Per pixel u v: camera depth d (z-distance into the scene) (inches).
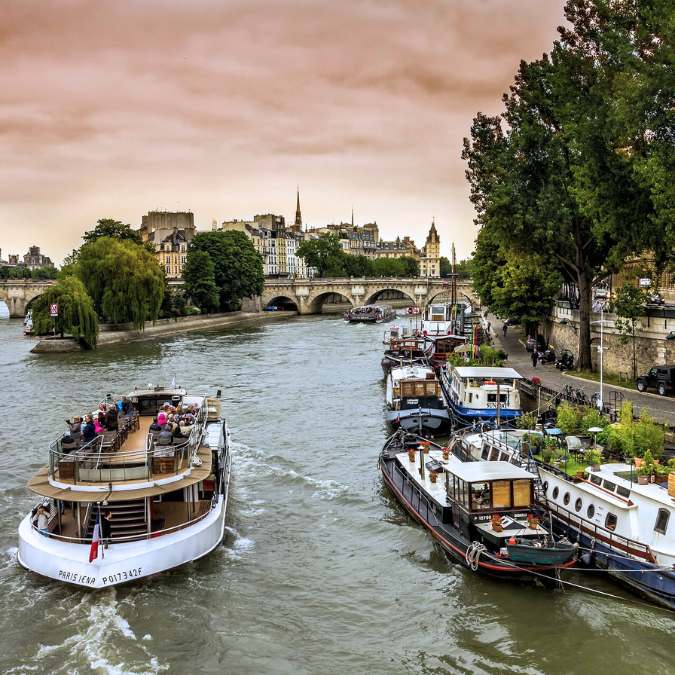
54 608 896.9
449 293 6451.8
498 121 2346.2
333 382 2539.4
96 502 991.6
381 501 1282.0
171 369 2903.5
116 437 1096.2
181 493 1076.5
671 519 900.0
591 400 1585.9
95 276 3991.1
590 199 1672.0
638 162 1507.1
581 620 872.9
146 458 998.4
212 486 1120.8
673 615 876.0
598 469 1046.4
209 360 3181.6
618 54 1615.4
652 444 1155.9
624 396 1690.5
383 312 5457.7
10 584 956.6
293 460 1534.2
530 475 1026.7
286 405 2126.0
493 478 1015.6
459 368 1798.7
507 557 937.5
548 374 2075.5
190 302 5634.8
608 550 967.0
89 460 994.1
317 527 1170.6
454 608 912.3
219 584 968.3
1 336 4549.7
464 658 807.1
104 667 784.3
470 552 976.9
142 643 830.5
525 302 2682.1
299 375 2709.2
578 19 1843.0
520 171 1962.4
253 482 1390.3
